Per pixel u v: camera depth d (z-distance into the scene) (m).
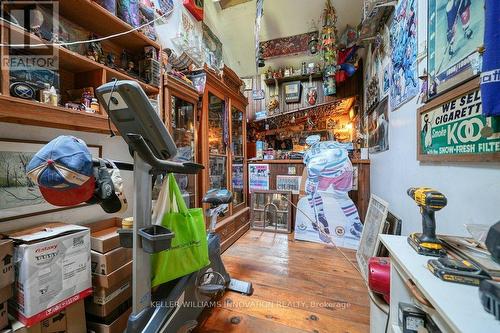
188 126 2.23
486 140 0.82
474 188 0.93
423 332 0.76
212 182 2.69
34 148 1.25
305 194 3.11
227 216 2.83
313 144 3.38
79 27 1.43
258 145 3.87
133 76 1.63
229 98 2.90
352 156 3.28
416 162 1.49
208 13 3.15
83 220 1.50
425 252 0.80
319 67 3.85
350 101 3.97
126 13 1.54
